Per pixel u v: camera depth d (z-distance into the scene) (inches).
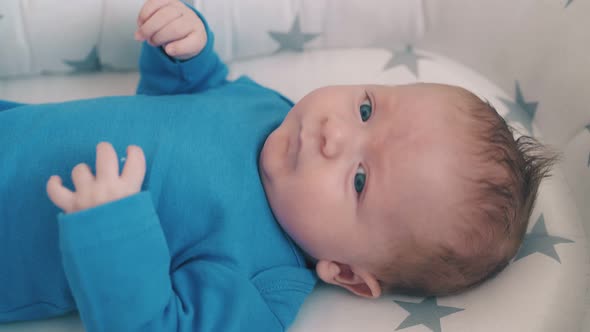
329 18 50.6
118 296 28.9
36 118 35.1
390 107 35.4
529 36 47.4
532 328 35.3
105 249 28.3
